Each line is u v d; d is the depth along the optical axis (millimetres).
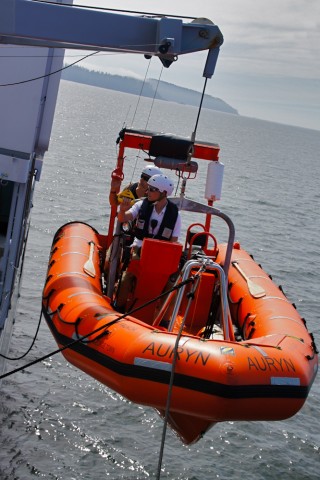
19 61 7816
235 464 12008
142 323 6938
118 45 6988
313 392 14898
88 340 6836
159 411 7359
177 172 8664
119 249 8453
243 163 78375
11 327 11453
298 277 25312
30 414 12562
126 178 45719
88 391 13594
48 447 11750
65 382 13805
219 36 7023
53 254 9289
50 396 13227
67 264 8508
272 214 40938
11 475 10914
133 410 13133
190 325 8203
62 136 70375
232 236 8289
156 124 134750
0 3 6793
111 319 6941
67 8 6891
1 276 8414
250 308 8320
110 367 6598
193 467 11750
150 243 7699
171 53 6895
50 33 6906
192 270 8250
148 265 7754
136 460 11727
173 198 8195
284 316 7871
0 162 7871
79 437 12125
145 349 6473
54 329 7324
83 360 6891
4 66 7816
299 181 68625
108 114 143250
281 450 12570
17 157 7945
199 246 9172
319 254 30672
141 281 7867
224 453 12258
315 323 19828
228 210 39094
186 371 6328
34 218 27953
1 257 8984
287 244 31828
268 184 58562
